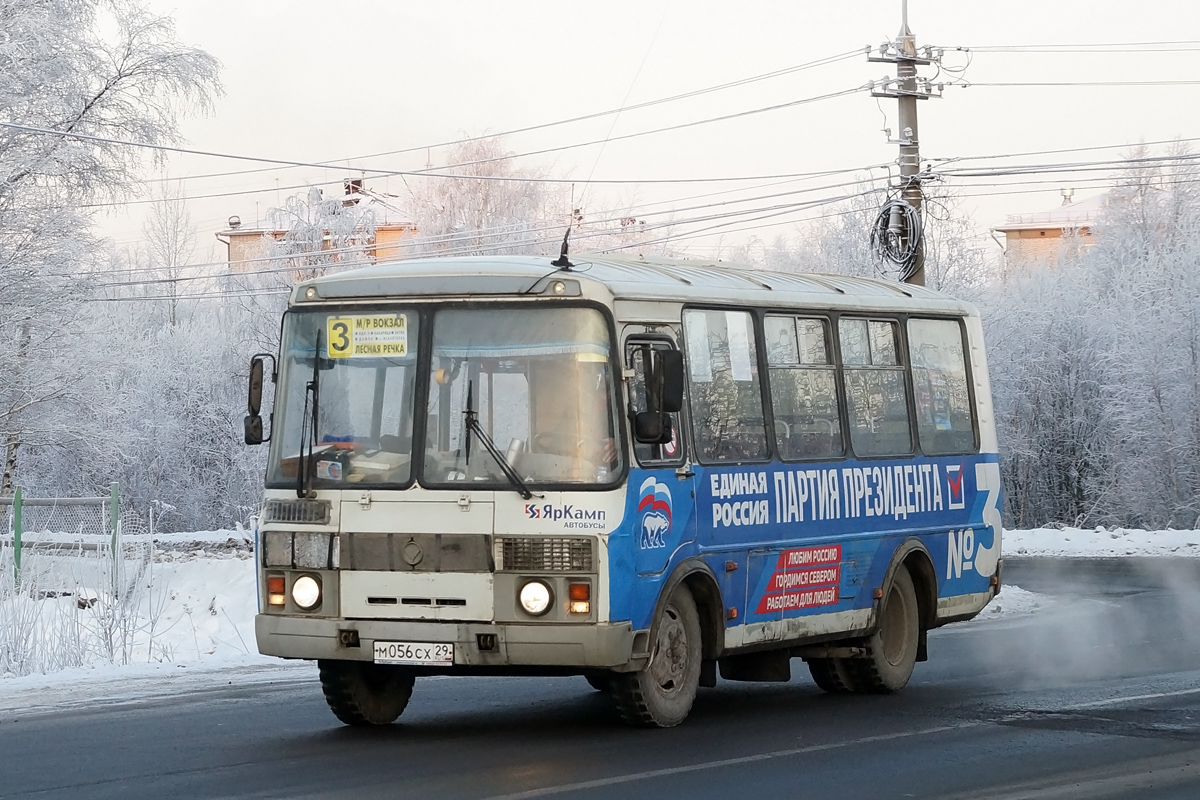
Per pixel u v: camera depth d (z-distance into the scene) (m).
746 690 14.16
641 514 10.34
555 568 9.96
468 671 10.38
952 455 14.65
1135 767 9.54
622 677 10.68
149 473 50.41
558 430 10.15
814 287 13.35
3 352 33.75
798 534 12.30
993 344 53.47
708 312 11.60
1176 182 59.31
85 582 18.41
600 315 10.31
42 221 33.62
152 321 61.53
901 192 30.06
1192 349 48.50
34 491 43.75
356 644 10.21
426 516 10.12
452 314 10.41
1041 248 97.88
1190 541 36.16
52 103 34.47
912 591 13.91
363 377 10.48
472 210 61.50
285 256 48.75
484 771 9.20
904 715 11.91
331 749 10.04
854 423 13.30
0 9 33.75
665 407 10.20
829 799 8.48
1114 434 51.25
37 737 10.66
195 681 14.14
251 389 10.79
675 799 8.41
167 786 8.76
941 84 30.19
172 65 35.50
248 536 36.25
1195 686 13.53
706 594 11.24
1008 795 8.66
